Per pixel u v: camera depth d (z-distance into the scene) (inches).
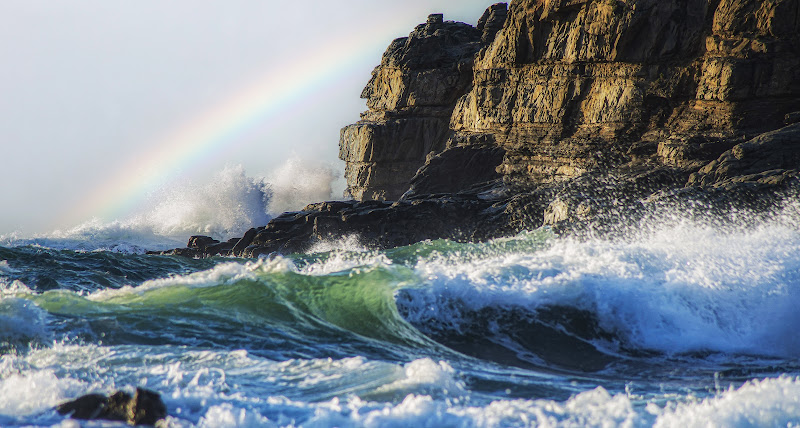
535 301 460.4
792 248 560.7
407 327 427.8
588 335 441.4
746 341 443.5
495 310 454.9
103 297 428.5
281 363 314.2
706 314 461.1
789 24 1071.0
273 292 453.1
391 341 404.8
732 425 223.3
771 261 530.0
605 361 406.3
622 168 1109.7
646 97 1189.1
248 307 428.1
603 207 930.1
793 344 437.7
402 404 242.4
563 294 468.1
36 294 407.8
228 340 370.9
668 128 1165.7
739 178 873.5
